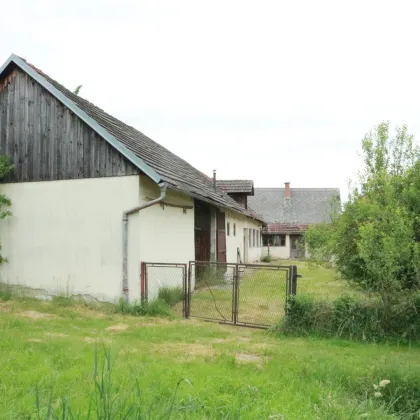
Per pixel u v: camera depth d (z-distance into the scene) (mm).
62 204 11023
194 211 14852
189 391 4352
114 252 10438
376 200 8266
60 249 10984
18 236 11469
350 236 8445
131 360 5605
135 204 10266
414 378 5082
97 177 10672
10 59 11484
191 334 7828
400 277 7695
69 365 5324
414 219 7883
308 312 8078
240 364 5746
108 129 10969
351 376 5316
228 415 3736
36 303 10578
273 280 13914
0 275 11594
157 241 11117
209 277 13211
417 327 7531
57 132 11188
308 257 9375
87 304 10562
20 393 4227
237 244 23062
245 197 28094
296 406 4223
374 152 8930
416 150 8773
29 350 5859
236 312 9039
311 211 42719
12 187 11602
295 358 6125
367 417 4023
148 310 9828
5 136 11727
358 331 7711
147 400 3857
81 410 3541
